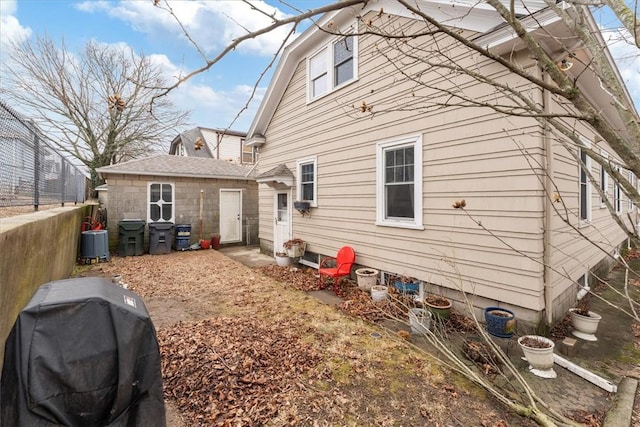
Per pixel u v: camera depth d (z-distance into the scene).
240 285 6.07
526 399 2.52
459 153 4.36
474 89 4.19
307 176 7.62
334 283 6.25
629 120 1.15
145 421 1.58
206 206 10.94
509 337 3.53
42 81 14.61
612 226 7.73
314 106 7.18
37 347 1.36
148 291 5.65
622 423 2.35
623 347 3.61
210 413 2.46
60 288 1.60
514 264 3.83
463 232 4.33
